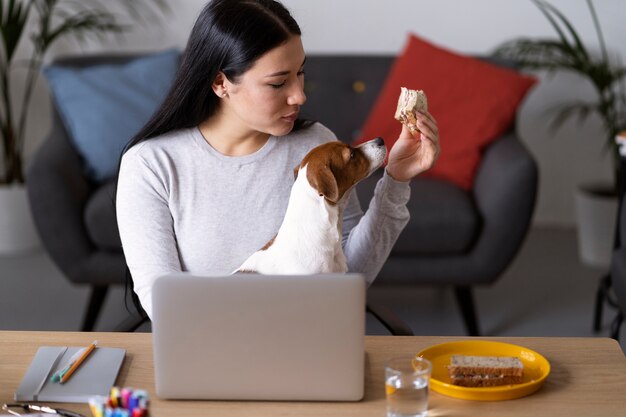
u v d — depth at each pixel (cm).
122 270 320
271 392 147
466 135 343
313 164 159
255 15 172
